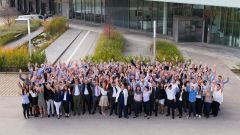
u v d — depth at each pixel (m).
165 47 30.38
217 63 29.08
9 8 75.06
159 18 42.00
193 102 17.70
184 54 32.06
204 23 36.72
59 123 17.61
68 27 48.06
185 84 17.97
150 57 29.12
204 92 17.72
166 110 19.08
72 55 33.03
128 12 46.53
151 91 17.91
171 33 40.38
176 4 39.16
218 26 35.34
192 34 37.56
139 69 20.00
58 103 17.92
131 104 18.36
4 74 26.17
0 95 21.59
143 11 44.31
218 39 35.59
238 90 22.41
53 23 44.19
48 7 65.56
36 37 41.34
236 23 33.38
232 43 34.16
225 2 29.02
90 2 52.72
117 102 18.02
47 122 17.73
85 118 18.14
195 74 19.02
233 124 17.38
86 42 38.84
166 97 18.05
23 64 26.83
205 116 18.19
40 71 19.91
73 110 18.66
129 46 35.78
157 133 16.50
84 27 49.31
